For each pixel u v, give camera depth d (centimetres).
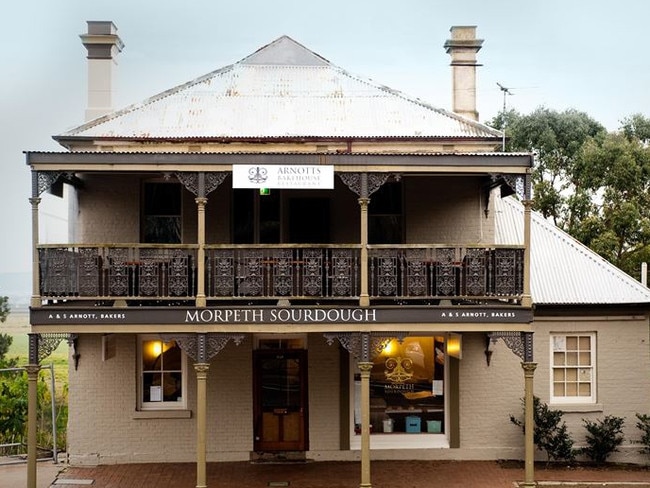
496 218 1639
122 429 1478
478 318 1265
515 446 1518
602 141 2844
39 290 1232
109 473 1410
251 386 1497
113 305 1273
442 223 1527
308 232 1509
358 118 1530
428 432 1523
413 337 1533
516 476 1394
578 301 1506
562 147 3103
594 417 1518
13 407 1667
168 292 1258
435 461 1497
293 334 1504
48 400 1927
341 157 1238
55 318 1229
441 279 1270
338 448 1497
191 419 1488
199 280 1241
